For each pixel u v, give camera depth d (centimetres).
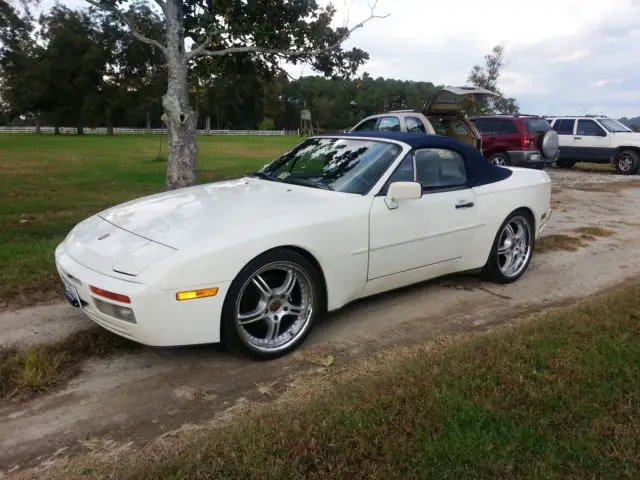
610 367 295
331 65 816
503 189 485
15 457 244
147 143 3669
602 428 245
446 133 1320
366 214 376
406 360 325
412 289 485
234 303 315
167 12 712
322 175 422
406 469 219
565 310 403
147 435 260
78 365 330
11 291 452
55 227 708
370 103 9569
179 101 728
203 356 345
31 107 5928
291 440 235
